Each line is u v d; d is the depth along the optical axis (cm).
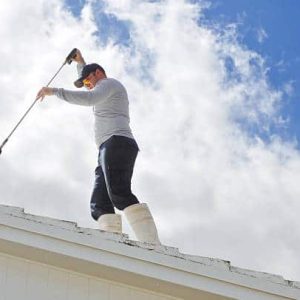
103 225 1028
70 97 1006
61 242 889
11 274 913
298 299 895
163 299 927
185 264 892
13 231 885
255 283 895
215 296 903
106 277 920
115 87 1038
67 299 912
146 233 994
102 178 1052
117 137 1028
